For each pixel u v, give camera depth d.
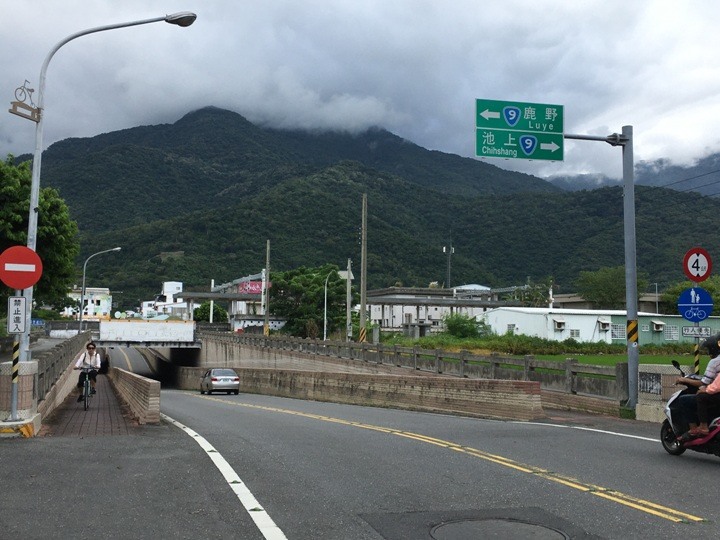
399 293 107.38
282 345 50.19
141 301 142.88
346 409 21.47
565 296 94.06
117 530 6.39
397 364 34.00
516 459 10.29
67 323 91.06
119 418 17.62
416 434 13.44
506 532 6.34
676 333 54.12
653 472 9.23
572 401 19.30
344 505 7.41
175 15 16.12
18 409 12.66
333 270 91.19
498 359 24.42
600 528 6.48
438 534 6.28
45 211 36.44
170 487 8.24
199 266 147.75
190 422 16.55
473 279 135.25
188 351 76.75
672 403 10.55
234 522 6.70
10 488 8.07
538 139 17.72
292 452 11.05
